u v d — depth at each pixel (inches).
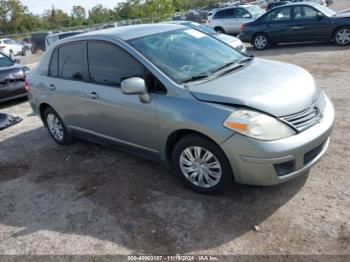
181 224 127.5
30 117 289.6
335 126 189.6
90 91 170.9
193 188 144.3
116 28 182.2
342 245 108.2
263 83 135.9
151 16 864.3
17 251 126.2
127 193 152.0
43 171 185.8
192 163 140.3
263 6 1498.5
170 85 138.7
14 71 330.0
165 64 147.9
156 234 124.3
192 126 129.8
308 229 116.5
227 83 136.7
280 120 121.3
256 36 505.0
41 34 1086.4
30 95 220.2
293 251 108.8
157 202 142.3
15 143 232.8
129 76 153.6
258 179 124.0
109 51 162.2
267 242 113.8
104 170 175.3
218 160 130.2
